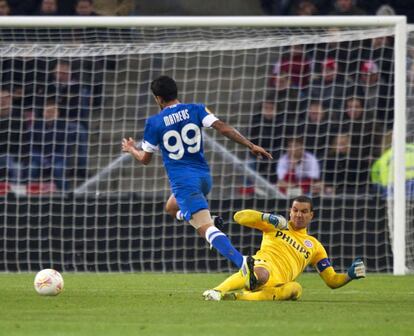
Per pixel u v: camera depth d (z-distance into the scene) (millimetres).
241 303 27188
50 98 49906
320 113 47562
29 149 48375
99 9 58062
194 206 28859
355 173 48188
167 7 62625
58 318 23500
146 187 47406
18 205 43344
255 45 45344
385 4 59844
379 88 46938
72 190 47438
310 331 20953
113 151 50625
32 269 43406
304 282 37500
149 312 24891
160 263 43500
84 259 43406
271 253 28328
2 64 49438
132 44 45469
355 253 43688
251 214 28250
